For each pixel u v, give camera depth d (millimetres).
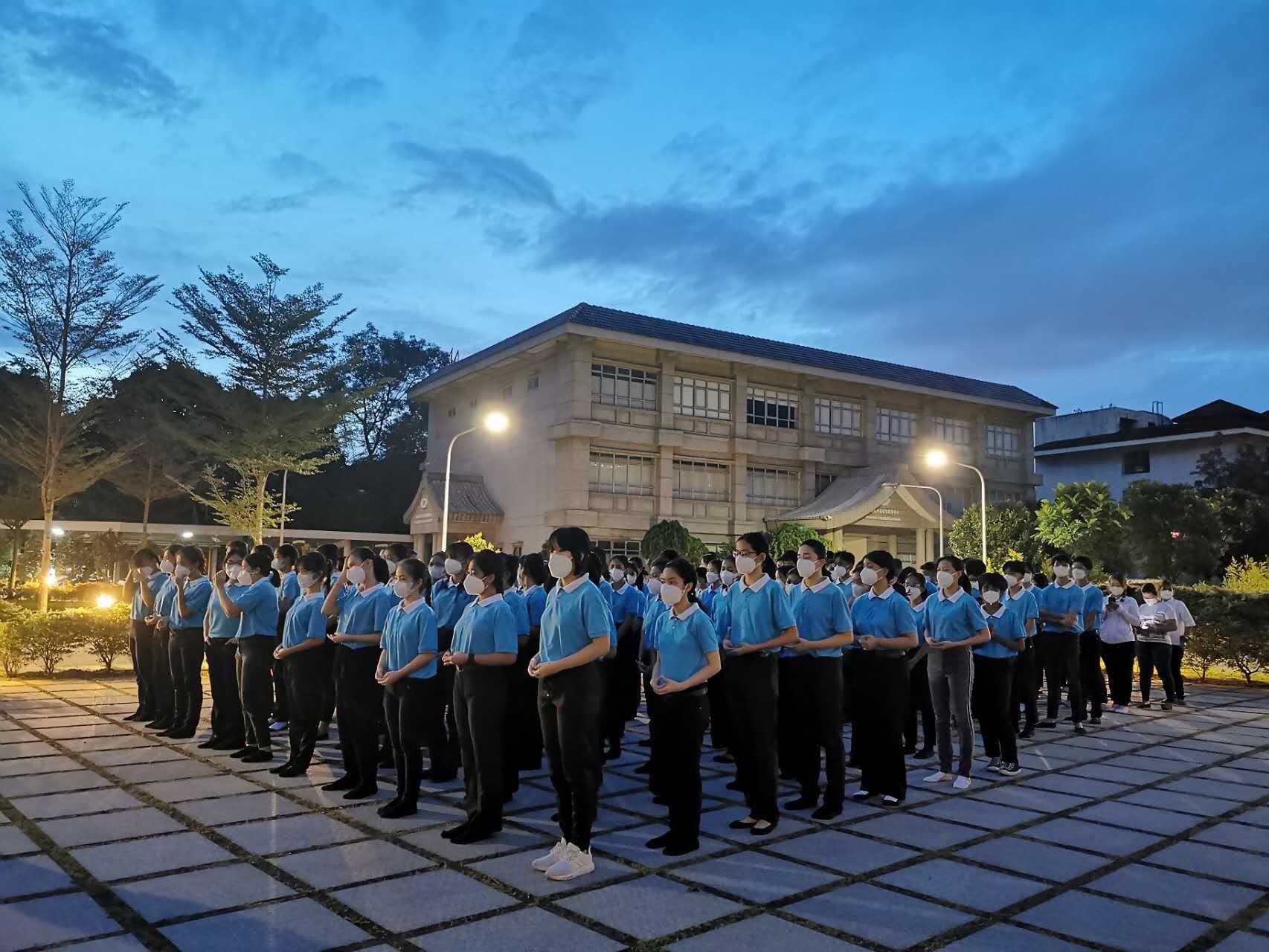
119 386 32688
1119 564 27281
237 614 7812
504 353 31734
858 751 7559
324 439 24594
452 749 7402
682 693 5484
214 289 22656
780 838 5820
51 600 25234
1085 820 6336
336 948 3984
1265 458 38531
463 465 36469
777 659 6496
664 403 31406
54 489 21000
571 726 5105
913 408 38594
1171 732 10094
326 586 7688
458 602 7836
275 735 8969
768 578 6074
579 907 4516
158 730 9039
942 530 33969
